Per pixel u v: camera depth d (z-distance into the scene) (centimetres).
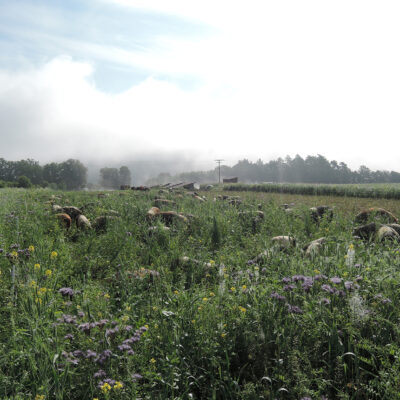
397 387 271
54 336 318
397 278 423
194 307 398
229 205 1255
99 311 381
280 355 325
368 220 955
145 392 284
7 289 410
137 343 326
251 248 744
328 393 292
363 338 337
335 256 538
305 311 374
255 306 391
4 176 19500
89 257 632
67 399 274
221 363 328
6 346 312
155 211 1039
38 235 700
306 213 1008
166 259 645
